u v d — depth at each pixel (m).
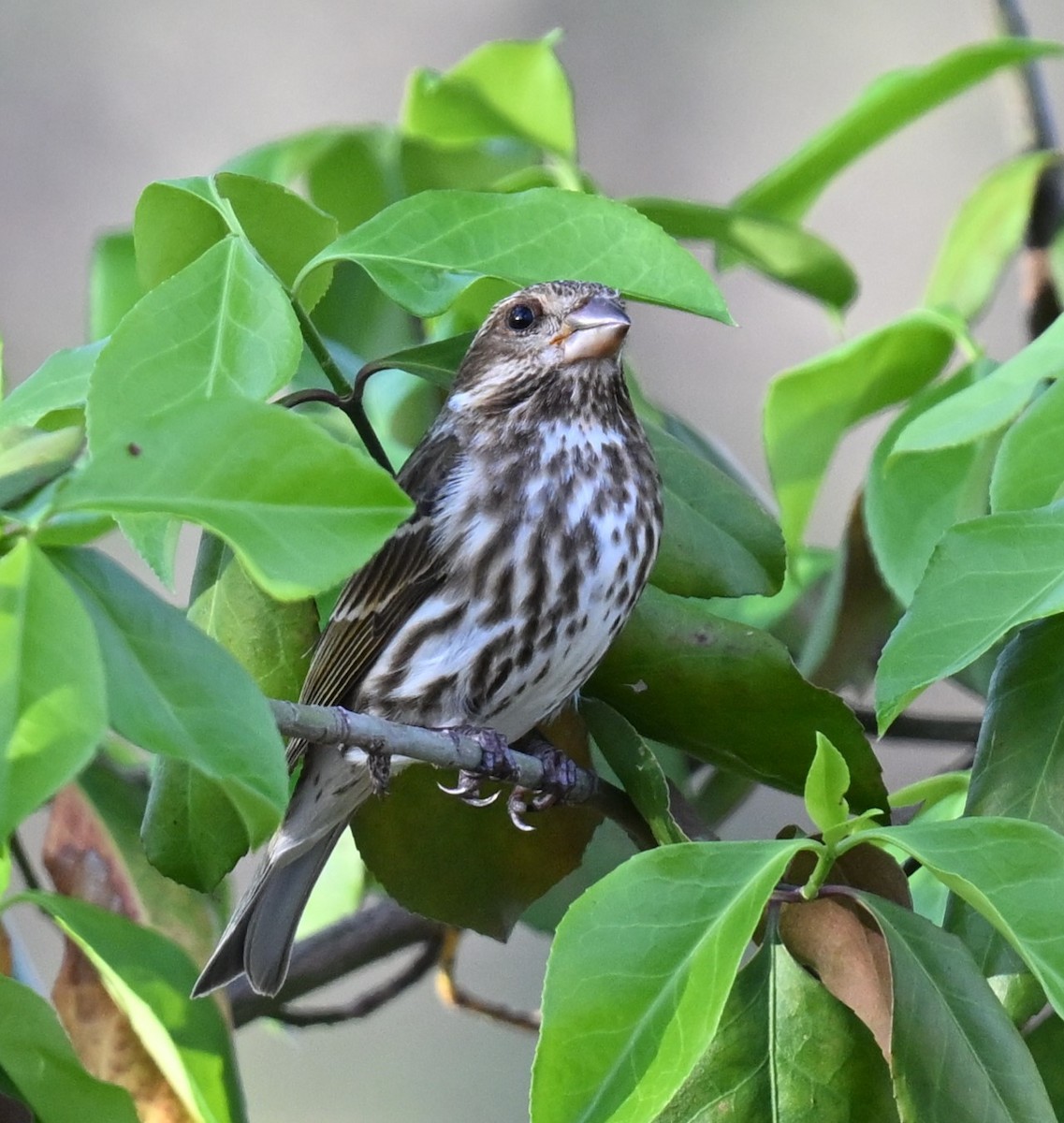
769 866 3.69
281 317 3.70
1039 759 3.73
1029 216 3.85
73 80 4.52
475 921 3.78
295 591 3.65
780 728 3.76
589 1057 3.68
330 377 3.76
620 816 3.77
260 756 3.65
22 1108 3.72
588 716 3.77
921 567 3.78
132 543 3.70
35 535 3.65
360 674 3.82
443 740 3.74
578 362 3.81
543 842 3.78
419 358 3.77
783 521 3.83
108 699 3.65
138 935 3.73
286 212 3.75
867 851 3.73
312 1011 3.85
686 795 3.82
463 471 3.82
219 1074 3.73
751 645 3.76
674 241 3.73
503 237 3.74
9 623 3.64
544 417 3.81
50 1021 3.72
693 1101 3.71
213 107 4.55
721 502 3.77
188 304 3.70
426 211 3.74
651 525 3.80
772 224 3.84
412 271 3.73
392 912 3.85
